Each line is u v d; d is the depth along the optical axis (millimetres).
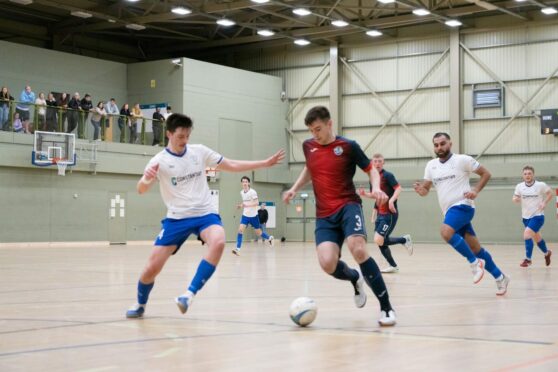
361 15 34594
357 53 37531
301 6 31156
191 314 7656
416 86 35812
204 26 38031
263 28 36469
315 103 38594
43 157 29641
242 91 37469
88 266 16578
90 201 32250
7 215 29469
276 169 39031
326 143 7004
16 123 29297
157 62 35500
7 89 30234
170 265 16781
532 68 33219
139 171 33531
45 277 13164
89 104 31750
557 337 6016
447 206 10203
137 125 33625
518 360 5000
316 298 9234
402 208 36125
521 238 33406
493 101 34062
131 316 7359
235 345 5695
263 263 17609
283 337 6082
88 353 5383
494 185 34156
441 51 35312
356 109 37531
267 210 38875
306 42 36656
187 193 7289
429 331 6383
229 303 8680
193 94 35219
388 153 36625
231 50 40344
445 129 35188
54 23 36094
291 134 39406
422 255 22312
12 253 23828
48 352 5430
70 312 7883
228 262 18094
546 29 32938
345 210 6902
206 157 7453
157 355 5293
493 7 31172
